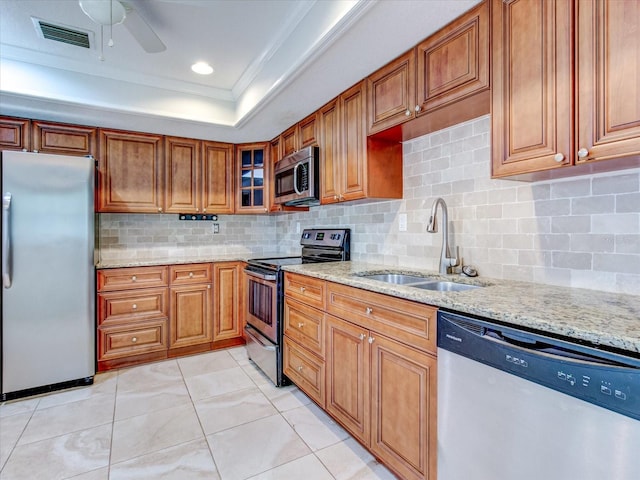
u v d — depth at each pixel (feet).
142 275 9.41
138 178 10.05
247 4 5.90
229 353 10.25
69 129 9.20
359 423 5.42
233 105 9.80
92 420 6.56
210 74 8.59
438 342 3.96
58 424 6.42
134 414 6.77
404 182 7.23
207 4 5.74
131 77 8.46
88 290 8.26
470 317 3.66
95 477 5.03
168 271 9.76
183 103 9.11
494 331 3.38
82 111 8.40
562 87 3.65
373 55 5.84
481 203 5.74
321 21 5.58
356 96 6.99
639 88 3.10
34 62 7.53
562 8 3.65
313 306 6.68
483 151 5.66
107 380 8.36
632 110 3.14
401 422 4.57
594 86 3.41
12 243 7.49
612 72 3.28
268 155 11.27
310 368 6.79
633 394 2.43
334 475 5.07
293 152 9.56
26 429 6.25
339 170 7.59
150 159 10.23
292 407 7.04
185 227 11.73
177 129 9.96
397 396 4.64
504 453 3.23
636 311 3.30
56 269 7.92
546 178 4.73
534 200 5.04
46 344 7.82
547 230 4.90
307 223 11.02
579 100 3.52
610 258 4.28
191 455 5.52
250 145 11.48
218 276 10.48
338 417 5.95
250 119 9.11
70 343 8.05
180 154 10.70
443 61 5.06
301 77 6.66
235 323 10.77
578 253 4.58
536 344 3.04
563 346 2.88
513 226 5.30
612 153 3.28
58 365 7.92
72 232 8.07
